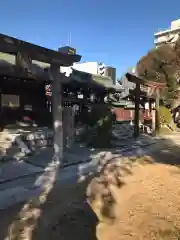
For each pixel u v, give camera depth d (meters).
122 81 32.34
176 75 26.16
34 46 7.14
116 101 25.91
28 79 14.05
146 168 8.56
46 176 7.34
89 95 20.23
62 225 4.51
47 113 16.27
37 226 4.45
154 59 27.61
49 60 7.77
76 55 8.70
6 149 9.23
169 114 22.75
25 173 7.42
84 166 8.66
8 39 6.37
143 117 23.48
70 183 6.82
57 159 8.41
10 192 5.99
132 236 4.18
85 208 5.24
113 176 7.43
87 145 12.22
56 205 5.36
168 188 6.52
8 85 14.15
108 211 5.11
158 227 4.47
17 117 14.60
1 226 4.40
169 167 8.88
